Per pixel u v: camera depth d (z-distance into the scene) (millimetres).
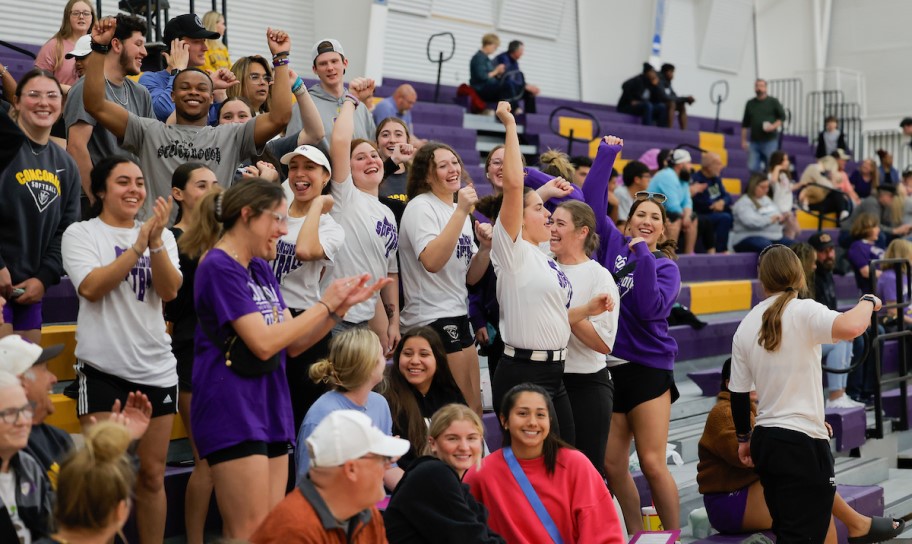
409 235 6176
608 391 6012
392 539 4512
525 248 5672
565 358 5801
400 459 5426
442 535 4461
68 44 8227
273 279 4527
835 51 21078
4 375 3637
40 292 5320
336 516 3604
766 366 5871
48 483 3838
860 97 20641
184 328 5277
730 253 12633
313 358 5434
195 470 5184
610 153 6645
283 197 4344
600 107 17422
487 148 13711
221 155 6070
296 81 6082
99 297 4699
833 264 10023
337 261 5977
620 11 18531
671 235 11680
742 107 21188
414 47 15734
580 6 18344
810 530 5824
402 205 6727
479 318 6742
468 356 6258
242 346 4273
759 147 17609
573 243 6039
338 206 5977
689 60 20000
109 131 6230
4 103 7145
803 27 20766
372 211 6090
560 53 18141
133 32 6680
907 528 7797
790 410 5816
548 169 7367
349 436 3564
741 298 11570
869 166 16906
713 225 12812
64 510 3203
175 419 5703
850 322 5645
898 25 20344
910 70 20219
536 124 14945
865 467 8461
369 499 3607
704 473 6617
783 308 5836
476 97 14398
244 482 4281
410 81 15070
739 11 20516
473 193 5906
